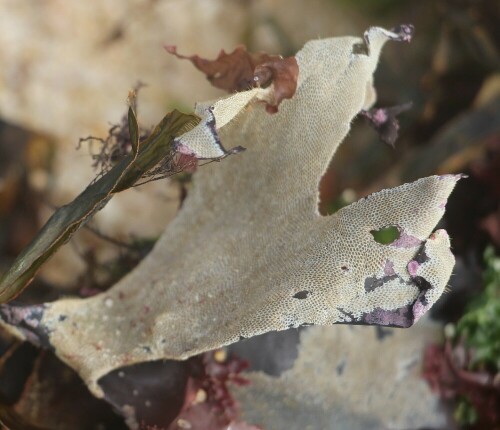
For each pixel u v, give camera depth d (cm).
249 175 14
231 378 15
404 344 16
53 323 14
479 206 20
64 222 13
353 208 13
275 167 14
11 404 15
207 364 15
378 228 13
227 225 14
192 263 14
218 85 14
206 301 14
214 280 14
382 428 16
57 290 17
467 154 23
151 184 23
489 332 17
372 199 13
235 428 15
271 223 14
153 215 23
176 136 13
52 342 14
